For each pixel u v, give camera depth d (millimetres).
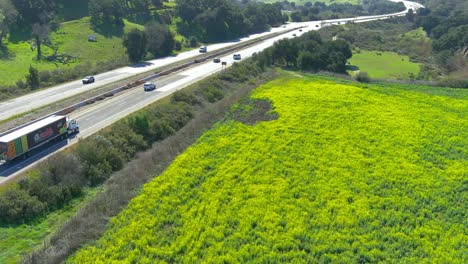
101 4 131125
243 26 160125
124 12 144750
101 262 28859
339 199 36375
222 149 46562
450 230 32594
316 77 83688
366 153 45438
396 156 44812
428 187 38812
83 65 95000
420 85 80938
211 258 29031
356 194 37312
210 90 73062
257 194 37000
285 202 35875
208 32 150250
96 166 44031
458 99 68562
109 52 114062
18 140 43938
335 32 160375
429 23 174250
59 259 29703
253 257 29328
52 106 63375
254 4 192875
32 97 70562
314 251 29859
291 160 43438
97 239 32094
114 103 65938
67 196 39125
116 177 43094
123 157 47938
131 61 105188
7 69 90688
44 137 47625
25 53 103000
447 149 47406
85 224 33594
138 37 105312
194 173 41219
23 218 35438
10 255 30859
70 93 72938
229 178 39719
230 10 157250
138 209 35344
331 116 55719
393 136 49781
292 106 59625
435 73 109938
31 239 33031
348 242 31031
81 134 52469
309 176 40281
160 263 28859
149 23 129750
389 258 29172
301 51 101000
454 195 37906
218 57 109812
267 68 96438
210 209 34812
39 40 106500
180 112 61188
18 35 113875
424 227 33000
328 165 42500
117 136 50188
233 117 58219
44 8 125375
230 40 148625
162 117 58062
